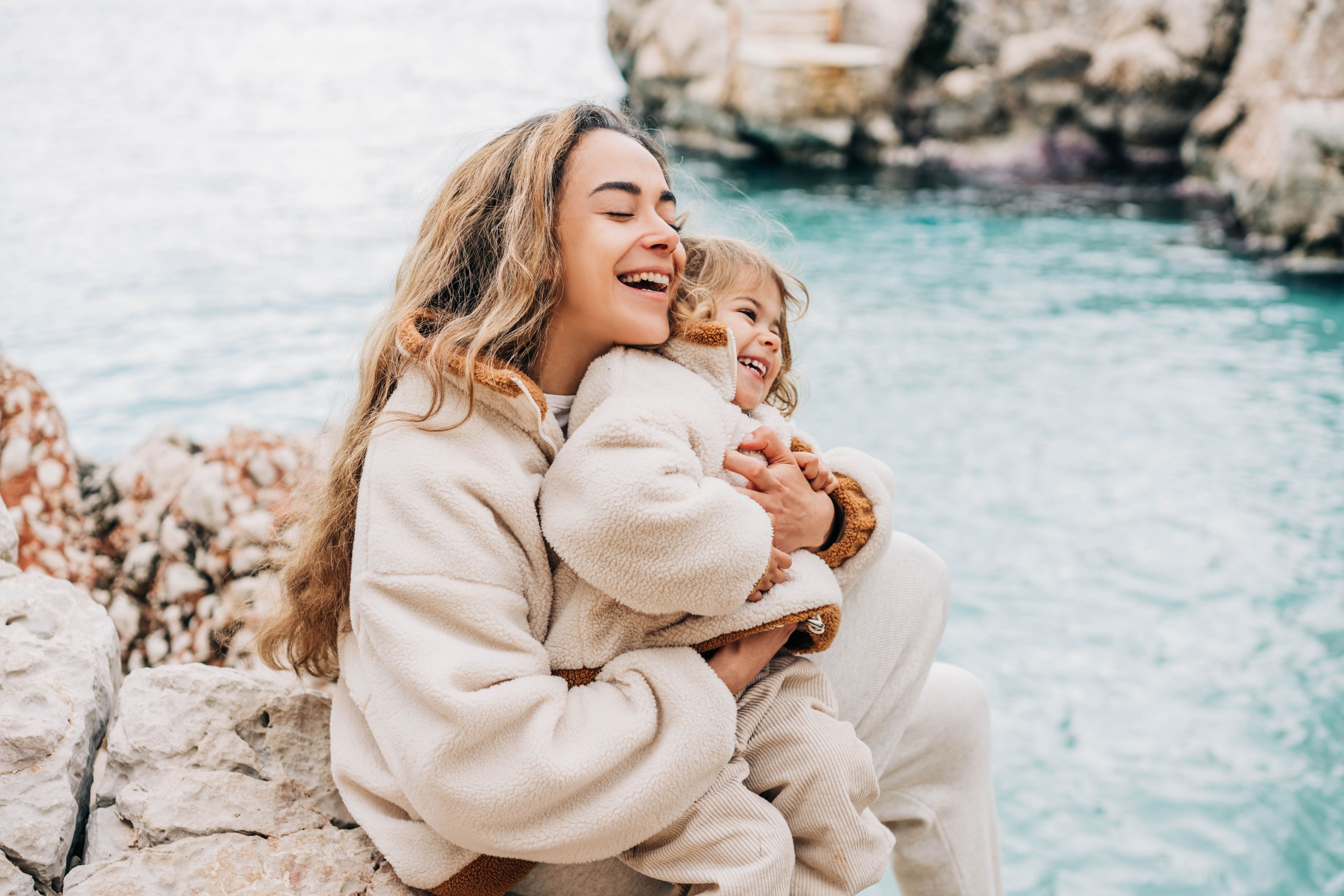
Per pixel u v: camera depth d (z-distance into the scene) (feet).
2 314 25.14
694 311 6.05
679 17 47.85
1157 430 19.36
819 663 5.83
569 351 5.53
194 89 63.21
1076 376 21.93
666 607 4.81
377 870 5.16
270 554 7.50
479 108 57.98
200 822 5.26
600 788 4.62
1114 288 27.61
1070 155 41.98
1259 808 10.18
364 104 58.65
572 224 5.24
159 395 20.66
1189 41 38.60
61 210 35.17
